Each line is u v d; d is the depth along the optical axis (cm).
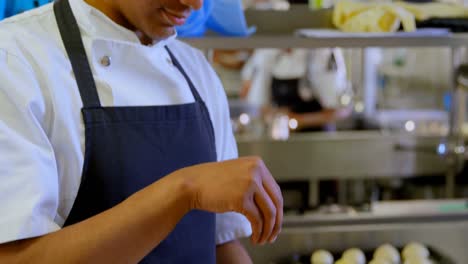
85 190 74
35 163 65
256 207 63
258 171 64
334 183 209
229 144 105
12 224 61
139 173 78
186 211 64
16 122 66
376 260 147
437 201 172
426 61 320
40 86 71
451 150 185
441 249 156
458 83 175
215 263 95
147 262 80
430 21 143
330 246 153
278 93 305
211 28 140
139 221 62
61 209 74
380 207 167
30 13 79
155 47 88
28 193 63
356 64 295
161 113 83
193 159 87
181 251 84
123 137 78
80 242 61
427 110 299
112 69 81
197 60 103
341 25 149
